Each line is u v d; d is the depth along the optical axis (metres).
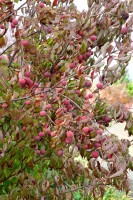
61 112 0.88
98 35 1.12
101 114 0.97
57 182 1.09
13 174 1.12
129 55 0.91
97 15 1.13
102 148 0.83
